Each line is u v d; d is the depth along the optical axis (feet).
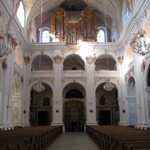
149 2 45.29
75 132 72.18
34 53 73.97
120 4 69.62
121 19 70.69
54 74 72.38
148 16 46.52
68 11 83.35
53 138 43.42
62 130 69.62
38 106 85.61
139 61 54.29
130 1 56.39
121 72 72.90
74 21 76.84
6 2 46.98
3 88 49.21
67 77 72.74
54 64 73.15
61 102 70.85
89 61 73.31
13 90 67.72
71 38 74.23
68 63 87.61
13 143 16.78
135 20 54.03
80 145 36.37
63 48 74.23
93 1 76.28
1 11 47.06
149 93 50.19
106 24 82.69
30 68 73.26
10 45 53.88
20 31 61.31
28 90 71.61
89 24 77.51
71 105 85.46
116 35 74.64
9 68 53.31
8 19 51.72
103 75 73.31
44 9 77.00
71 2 79.46
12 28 55.52
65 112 84.58
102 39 81.30
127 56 68.95
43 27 81.76
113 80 73.00
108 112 85.97
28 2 68.08
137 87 55.57
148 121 49.90
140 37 41.50
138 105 54.65
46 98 86.53
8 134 27.66
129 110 68.23
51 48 74.08
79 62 87.04
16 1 56.24
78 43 73.72
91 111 70.44
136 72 56.13
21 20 66.59
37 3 71.36
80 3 80.02
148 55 48.32
